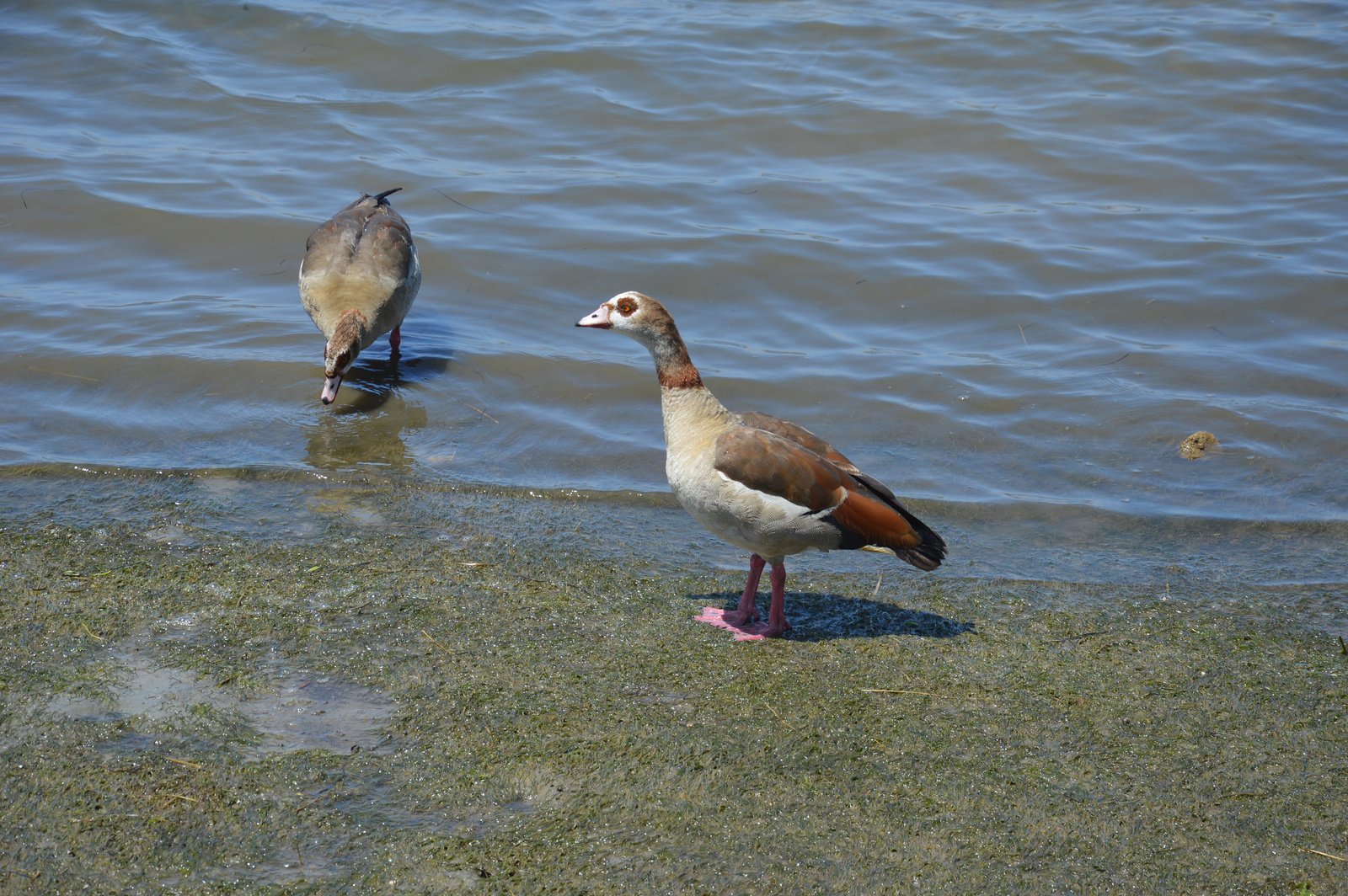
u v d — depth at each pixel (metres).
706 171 19.12
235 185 17.97
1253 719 7.68
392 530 10.11
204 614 8.49
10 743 6.95
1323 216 17.69
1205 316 15.08
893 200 18.25
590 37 23.78
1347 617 9.16
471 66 22.38
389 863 6.19
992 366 13.90
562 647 8.28
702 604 9.11
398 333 14.20
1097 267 16.28
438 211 17.55
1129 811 6.75
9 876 6.01
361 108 20.94
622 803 6.65
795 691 7.79
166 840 6.29
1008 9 25.66
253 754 6.98
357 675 7.82
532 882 6.09
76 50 22.03
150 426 12.04
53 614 8.35
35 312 14.20
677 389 8.66
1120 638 8.73
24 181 17.44
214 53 22.44
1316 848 6.49
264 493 10.73
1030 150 19.81
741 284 15.84
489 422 12.59
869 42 23.86
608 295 15.55
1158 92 21.92
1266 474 11.73
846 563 10.05
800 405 13.05
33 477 10.73
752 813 6.61
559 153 19.64
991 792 6.85
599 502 10.97
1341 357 14.07
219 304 14.91
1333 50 23.33
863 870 6.23
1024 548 10.38
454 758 7.00
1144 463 11.97
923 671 8.14
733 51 23.28
